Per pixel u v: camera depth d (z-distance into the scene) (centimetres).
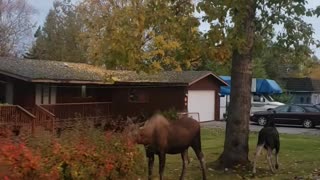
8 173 656
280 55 1616
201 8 1216
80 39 4947
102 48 1488
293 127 3456
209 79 3953
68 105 2742
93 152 836
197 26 1273
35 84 2655
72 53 6019
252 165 1338
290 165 1451
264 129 1302
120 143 932
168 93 3434
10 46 5962
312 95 6047
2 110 2142
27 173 684
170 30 1307
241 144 1341
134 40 1372
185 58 1313
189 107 3688
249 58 1349
